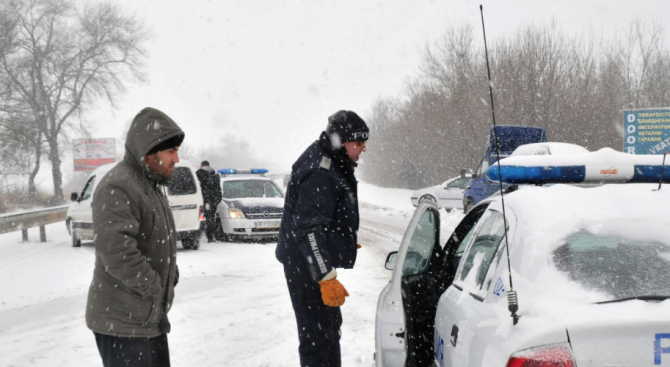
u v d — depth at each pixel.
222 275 10.62
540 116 30.41
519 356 2.33
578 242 2.81
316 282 4.30
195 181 14.01
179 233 13.59
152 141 3.44
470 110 33.34
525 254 2.82
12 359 5.87
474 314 2.90
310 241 3.98
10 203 39.22
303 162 4.18
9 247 15.19
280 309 7.90
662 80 33.91
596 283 2.62
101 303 3.36
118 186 3.31
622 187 3.22
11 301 8.62
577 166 3.41
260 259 12.47
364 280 9.91
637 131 18.91
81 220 14.02
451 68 36.31
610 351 2.29
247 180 16.92
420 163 44.53
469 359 2.73
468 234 4.91
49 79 44.19
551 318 2.42
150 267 3.30
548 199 3.12
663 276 2.64
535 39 31.47
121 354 3.38
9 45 39.28
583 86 31.84
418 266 4.53
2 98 37.47
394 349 3.83
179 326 7.13
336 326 4.45
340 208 4.21
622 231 2.86
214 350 6.12
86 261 12.15
